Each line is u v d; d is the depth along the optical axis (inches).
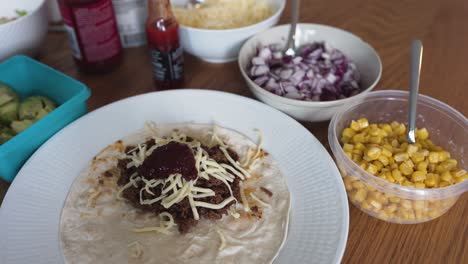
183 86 16.2
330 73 14.9
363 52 15.5
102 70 16.4
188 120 14.1
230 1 17.6
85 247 10.7
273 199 11.8
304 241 10.5
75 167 12.6
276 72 15.3
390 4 21.1
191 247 10.9
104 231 11.2
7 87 13.5
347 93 14.7
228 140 13.5
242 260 10.5
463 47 17.9
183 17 17.1
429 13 20.3
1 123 13.2
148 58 17.6
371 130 12.3
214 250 10.8
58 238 10.8
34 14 15.6
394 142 12.2
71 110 13.2
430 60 17.1
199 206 11.6
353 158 11.8
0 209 10.9
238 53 16.7
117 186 12.3
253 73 15.0
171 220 11.2
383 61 17.2
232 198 11.6
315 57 15.8
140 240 11.1
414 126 12.1
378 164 11.3
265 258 10.4
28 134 12.0
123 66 17.1
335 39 16.3
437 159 11.4
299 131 13.1
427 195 10.1
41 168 12.1
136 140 13.5
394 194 10.5
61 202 11.7
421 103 13.1
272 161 12.8
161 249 10.8
